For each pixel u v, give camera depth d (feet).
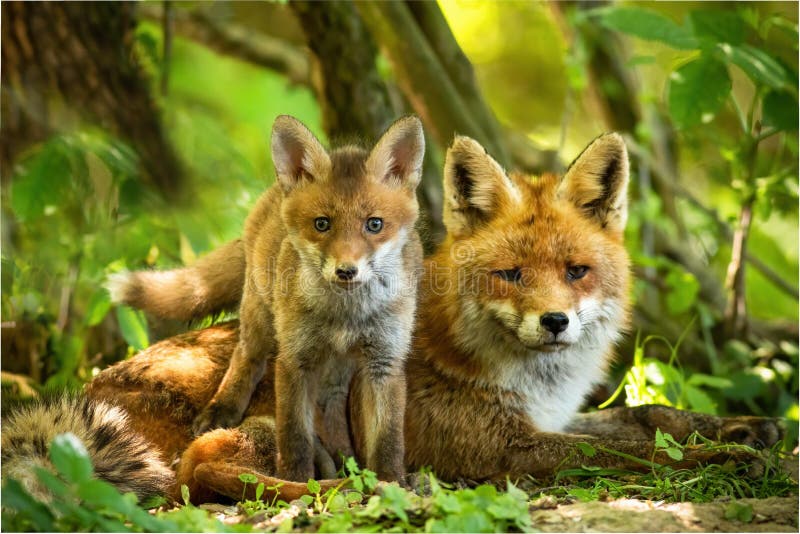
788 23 41.14
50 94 43.75
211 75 70.79
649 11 38.50
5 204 43.45
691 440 31.04
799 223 67.51
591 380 32.89
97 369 37.93
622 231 31.94
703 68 37.24
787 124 40.09
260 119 69.41
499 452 30.96
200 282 35.32
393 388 28.71
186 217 42.19
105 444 27.20
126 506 20.68
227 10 62.34
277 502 25.99
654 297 51.24
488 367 31.04
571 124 76.95
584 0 52.26
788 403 42.47
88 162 43.27
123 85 45.42
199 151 47.11
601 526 22.89
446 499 22.22
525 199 31.35
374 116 44.93
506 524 22.34
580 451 30.14
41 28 43.06
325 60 44.14
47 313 41.16
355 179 28.45
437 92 42.91
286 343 28.30
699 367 46.62
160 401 30.76
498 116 78.54
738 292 46.62
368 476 25.00
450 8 73.15
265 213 32.04
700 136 49.49
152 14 57.16
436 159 47.14
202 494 28.12
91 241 40.63
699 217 60.64
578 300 30.12
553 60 77.20
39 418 27.14
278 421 28.32
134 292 35.65
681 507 24.32
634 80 54.44
